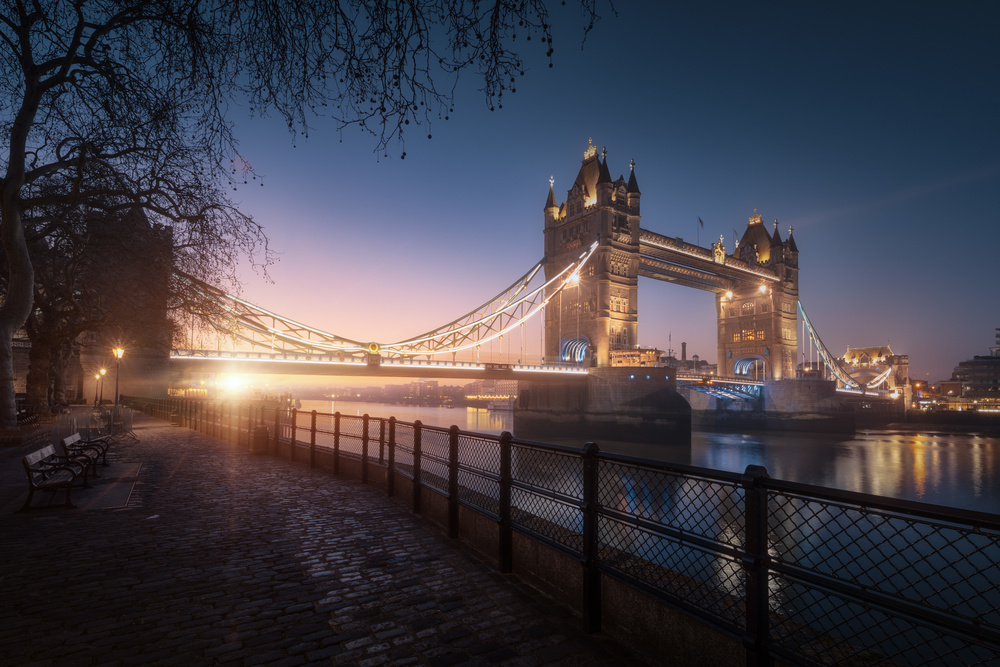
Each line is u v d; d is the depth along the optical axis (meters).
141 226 16.75
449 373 72.00
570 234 101.56
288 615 4.45
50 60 10.11
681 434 77.69
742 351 127.38
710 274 115.88
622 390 81.62
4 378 14.10
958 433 116.75
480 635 4.14
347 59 3.65
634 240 95.81
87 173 14.16
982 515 2.11
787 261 128.12
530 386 95.00
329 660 3.73
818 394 107.19
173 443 17.95
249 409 17.36
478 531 6.24
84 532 6.80
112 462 12.88
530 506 5.24
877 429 130.25
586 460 4.32
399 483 9.01
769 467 61.25
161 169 12.82
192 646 3.89
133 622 4.27
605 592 4.22
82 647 3.84
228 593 4.89
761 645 2.95
